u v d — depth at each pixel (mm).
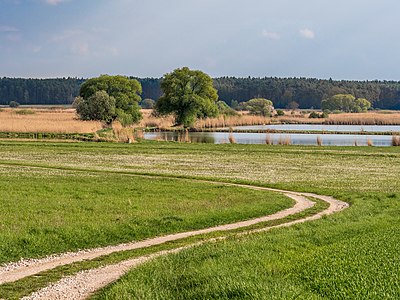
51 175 31953
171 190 26219
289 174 37469
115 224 16828
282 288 9000
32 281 11242
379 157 51469
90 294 10109
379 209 21844
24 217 17422
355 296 8703
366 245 12969
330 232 15547
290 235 14977
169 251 14125
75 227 15984
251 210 20984
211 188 27641
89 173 34281
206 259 11633
